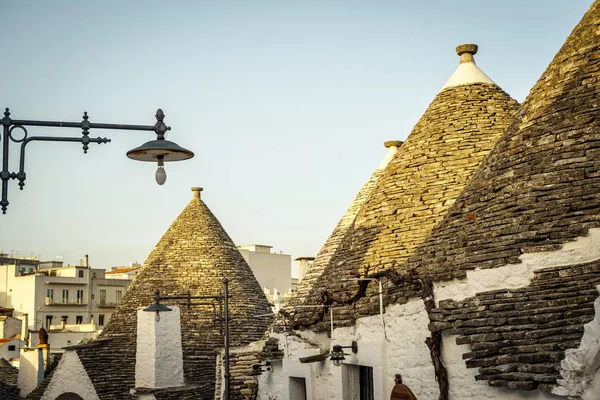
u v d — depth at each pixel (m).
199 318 27.16
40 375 35.47
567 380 8.85
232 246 29.75
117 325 27.55
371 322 13.91
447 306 11.24
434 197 15.12
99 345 26.59
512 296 10.36
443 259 11.88
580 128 10.94
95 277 69.81
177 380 23.45
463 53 17.09
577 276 9.90
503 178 11.58
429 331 11.90
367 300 14.20
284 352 17.69
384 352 13.29
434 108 16.61
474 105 16.25
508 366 9.68
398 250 14.69
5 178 10.45
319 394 15.90
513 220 10.92
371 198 16.31
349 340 14.63
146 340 23.38
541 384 9.24
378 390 13.30
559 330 9.47
